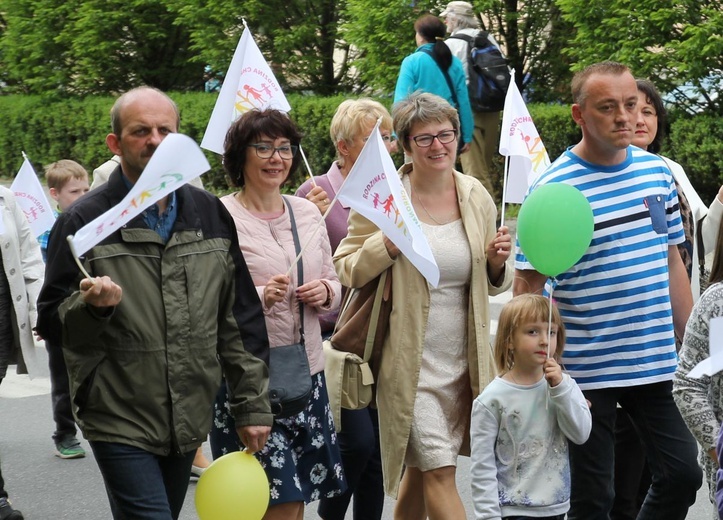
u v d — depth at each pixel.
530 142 9.70
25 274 10.18
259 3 27.92
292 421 7.35
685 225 8.29
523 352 6.90
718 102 20.12
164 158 5.52
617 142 7.12
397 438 7.54
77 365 6.17
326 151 24.27
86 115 30.64
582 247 6.93
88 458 11.45
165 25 31.28
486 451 6.95
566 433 6.87
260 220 7.54
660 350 7.20
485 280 7.60
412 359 7.54
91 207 6.21
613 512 8.30
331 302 7.54
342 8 27.94
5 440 12.07
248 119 7.45
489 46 19.47
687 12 19.27
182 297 6.27
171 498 6.65
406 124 7.60
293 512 7.20
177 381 6.25
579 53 20.89
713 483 6.19
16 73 34.06
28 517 9.89
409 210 7.00
